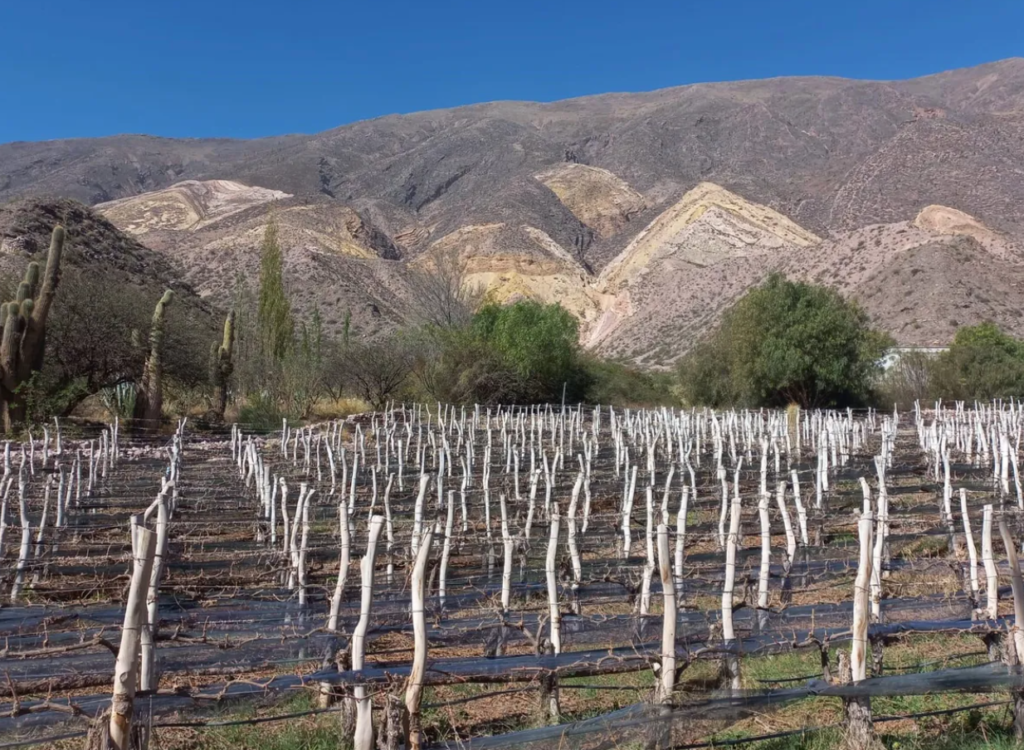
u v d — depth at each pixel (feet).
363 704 16.28
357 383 96.68
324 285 201.36
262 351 94.99
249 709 18.22
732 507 19.27
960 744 17.79
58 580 26.50
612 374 124.57
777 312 117.60
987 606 21.77
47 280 64.44
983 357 121.60
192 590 24.34
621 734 16.43
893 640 21.35
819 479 37.55
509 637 20.62
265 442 59.16
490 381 100.22
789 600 24.21
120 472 44.88
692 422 65.72
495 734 18.07
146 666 17.08
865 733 17.21
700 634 20.52
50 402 65.10
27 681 16.83
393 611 22.63
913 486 41.70
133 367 76.54
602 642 21.24
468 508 35.68
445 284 149.07
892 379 127.95
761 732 18.21
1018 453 51.44
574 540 24.26
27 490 36.32
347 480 42.32
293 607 22.86
